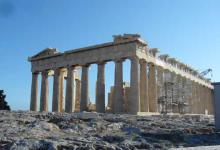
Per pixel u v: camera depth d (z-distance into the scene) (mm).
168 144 31469
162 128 42656
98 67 77000
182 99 91125
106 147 26375
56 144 25547
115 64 73750
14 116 45781
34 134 32438
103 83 76125
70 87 81250
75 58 81625
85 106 78000
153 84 78188
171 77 87562
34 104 88562
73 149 25156
